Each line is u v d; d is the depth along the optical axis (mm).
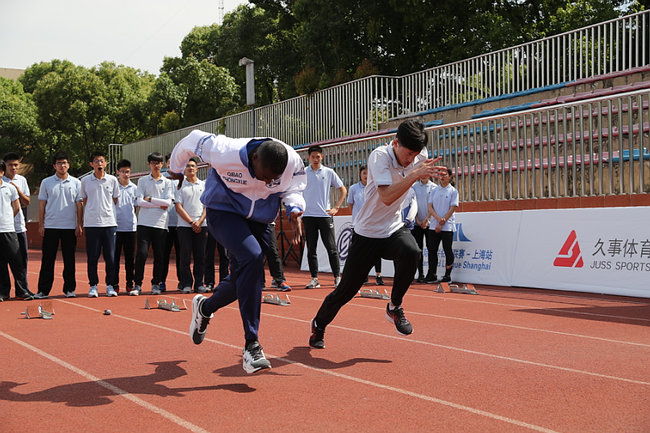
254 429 2721
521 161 10055
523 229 8703
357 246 4242
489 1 20812
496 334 5086
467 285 8180
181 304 6914
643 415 2898
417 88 17047
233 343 4770
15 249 7879
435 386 3449
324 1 22547
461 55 20219
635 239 7383
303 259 12555
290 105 19594
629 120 8289
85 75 35875
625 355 4246
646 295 7129
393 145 4117
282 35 28672
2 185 7812
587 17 18391
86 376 3723
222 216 3707
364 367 3918
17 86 51500
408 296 7801
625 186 8672
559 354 4289
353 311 6480
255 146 3629
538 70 13883
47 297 8234
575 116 9172
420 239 9516
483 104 14812
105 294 8703
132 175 26156
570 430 2691
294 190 3994
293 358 4195
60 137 40219
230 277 3807
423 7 21109
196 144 3803
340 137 17422
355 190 9125
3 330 5449
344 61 24156
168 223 8820
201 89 31188
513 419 2852
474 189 10391
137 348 4590
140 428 2744
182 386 3475
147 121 36156
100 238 8297
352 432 2678
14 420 2871
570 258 8039
